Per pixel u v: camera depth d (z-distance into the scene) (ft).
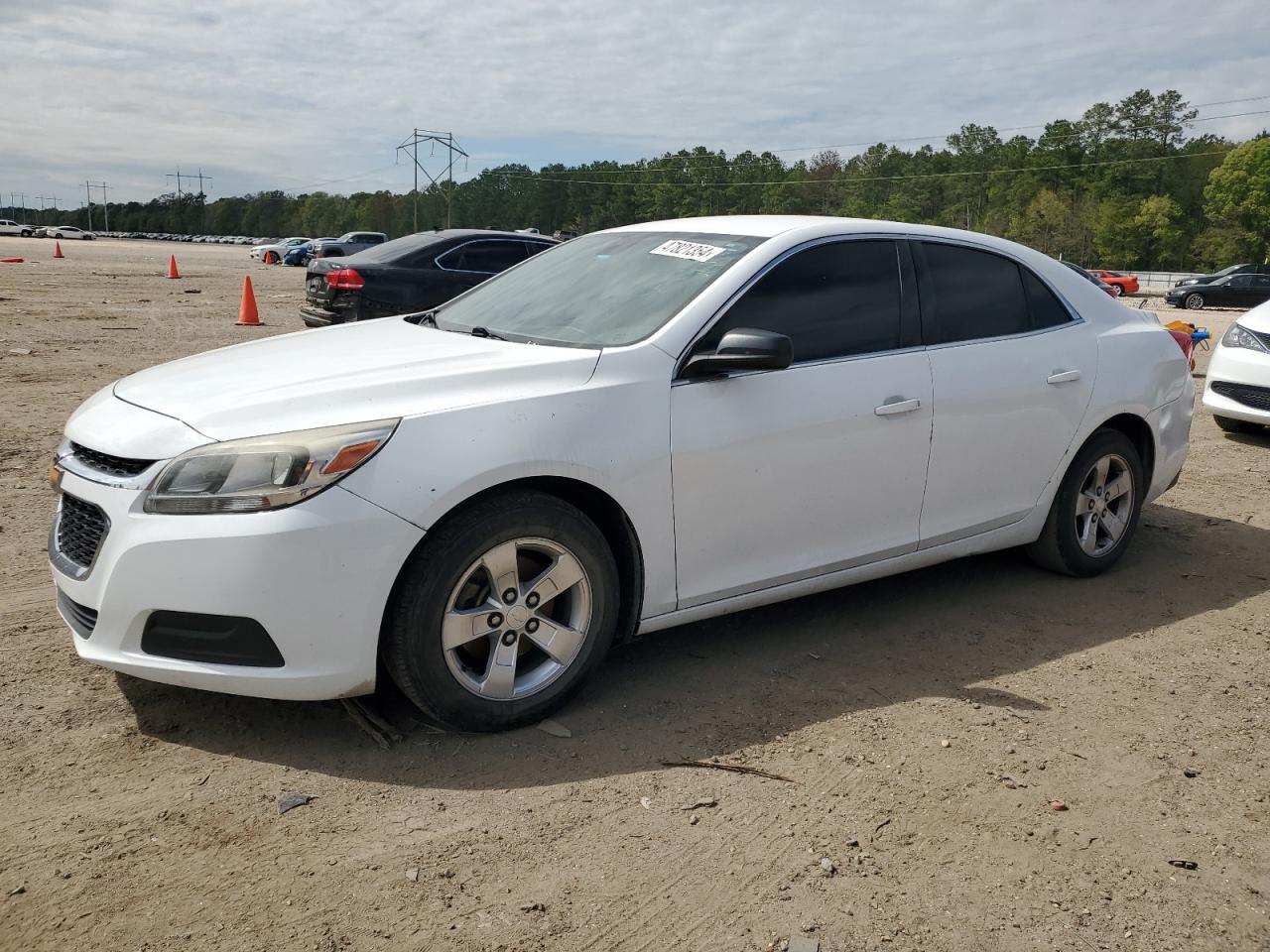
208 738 10.11
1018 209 355.97
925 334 13.30
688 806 9.23
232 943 7.27
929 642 13.24
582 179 498.28
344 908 7.68
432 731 10.39
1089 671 12.46
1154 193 338.13
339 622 9.29
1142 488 16.20
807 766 10.00
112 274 90.68
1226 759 10.44
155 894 7.76
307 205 582.76
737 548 11.72
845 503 12.50
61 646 12.05
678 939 7.51
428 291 35.94
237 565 9.04
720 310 11.60
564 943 7.41
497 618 10.13
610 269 13.17
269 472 9.15
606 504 10.83
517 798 9.25
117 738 10.03
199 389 10.43
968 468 13.67
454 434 9.73
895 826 9.04
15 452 21.11
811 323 12.28
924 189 405.80
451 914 7.67
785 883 8.20
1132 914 7.97
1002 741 10.62
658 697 11.39
